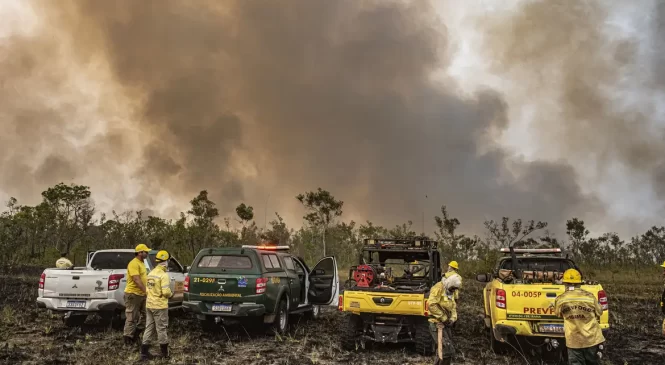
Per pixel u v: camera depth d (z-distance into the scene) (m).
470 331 11.22
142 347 8.09
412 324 9.12
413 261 11.12
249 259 10.05
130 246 28.45
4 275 22.00
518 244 26.36
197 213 29.05
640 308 15.20
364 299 8.95
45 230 28.77
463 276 27.22
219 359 8.23
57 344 9.09
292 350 9.02
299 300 11.93
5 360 7.81
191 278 10.05
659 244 36.00
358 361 8.21
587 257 35.12
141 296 9.19
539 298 7.83
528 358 8.45
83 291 10.16
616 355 8.79
